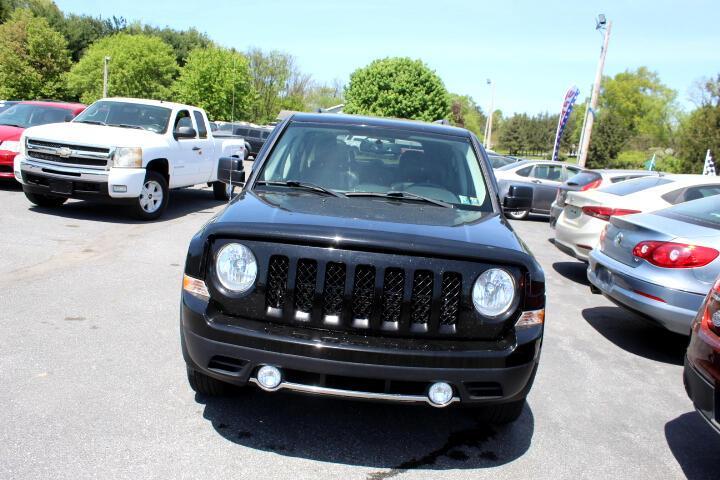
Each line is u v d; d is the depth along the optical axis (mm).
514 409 3396
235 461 2955
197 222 9836
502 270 2904
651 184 8016
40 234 7758
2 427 3059
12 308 4875
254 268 2881
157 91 58469
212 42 77312
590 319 6441
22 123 11984
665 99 78312
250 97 55844
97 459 2854
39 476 2680
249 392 3723
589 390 4379
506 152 109562
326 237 2832
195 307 2928
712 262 4820
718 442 3713
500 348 2846
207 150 11484
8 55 52688
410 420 3584
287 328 2848
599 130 66125
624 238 5551
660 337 5957
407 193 3824
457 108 85250
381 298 2816
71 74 57406
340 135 4273
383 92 49312
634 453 3461
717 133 51906
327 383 2807
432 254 2840
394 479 2936
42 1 72938
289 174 3994
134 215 9352
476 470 3092
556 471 3160
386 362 2734
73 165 8648
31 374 3699
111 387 3625
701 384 3236
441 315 2859
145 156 9125
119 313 4992
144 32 77500
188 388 3715
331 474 2924
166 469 2826
